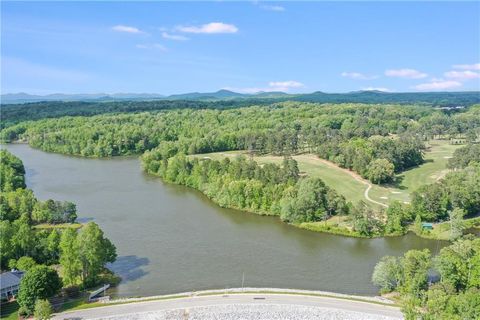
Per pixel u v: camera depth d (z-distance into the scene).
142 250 156.62
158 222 188.62
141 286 129.25
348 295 122.81
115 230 177.12
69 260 124.44
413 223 183.50
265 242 166.88
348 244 166.38
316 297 120.50
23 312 110.75
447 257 121.44
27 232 139.88
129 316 109.56
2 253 133.50
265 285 131.12
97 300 118.69
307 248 161.50
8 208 180.62
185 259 149.38
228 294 121.81
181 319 108.94
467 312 99.94
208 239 169.00
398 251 159.50
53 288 115.56
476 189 191.62
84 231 129.62
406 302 110.00
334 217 189.62
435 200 184.38
